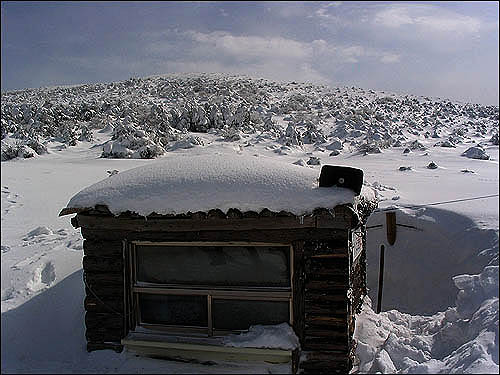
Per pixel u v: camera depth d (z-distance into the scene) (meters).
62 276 6.31
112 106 31.06
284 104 33.75
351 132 24.52
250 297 4.91
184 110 25.36
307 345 4.78
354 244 5.66
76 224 5.08
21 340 5.15
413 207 9.31
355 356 5.31
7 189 11.94
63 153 19.27
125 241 5.04
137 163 16.36
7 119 25.50
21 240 8.07
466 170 14.31
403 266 8.85
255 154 18.41
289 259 4.88
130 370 4.78
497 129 29.08
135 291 5.12
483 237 7.49
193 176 4.96
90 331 5.15
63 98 41.16
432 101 47.44
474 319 5.41
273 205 4.59
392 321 6.66
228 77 56.78
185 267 5.09
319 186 4.71
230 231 4.82
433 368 4.80
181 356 4.94
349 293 4.80
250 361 4.81
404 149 20.42
